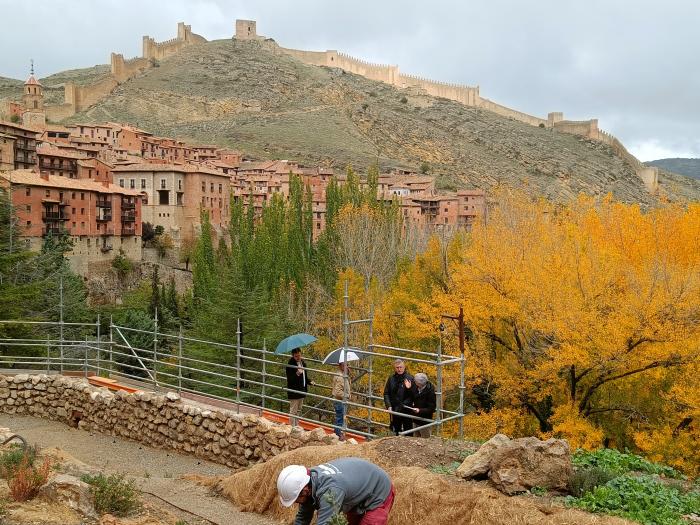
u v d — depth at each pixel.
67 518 7.96
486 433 23.48
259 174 139.12
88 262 91.12
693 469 20.20
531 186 184.88
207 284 59.88
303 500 5.79
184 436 14.59
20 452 10.68
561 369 23.92
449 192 143.00
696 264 25.45
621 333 21.36
